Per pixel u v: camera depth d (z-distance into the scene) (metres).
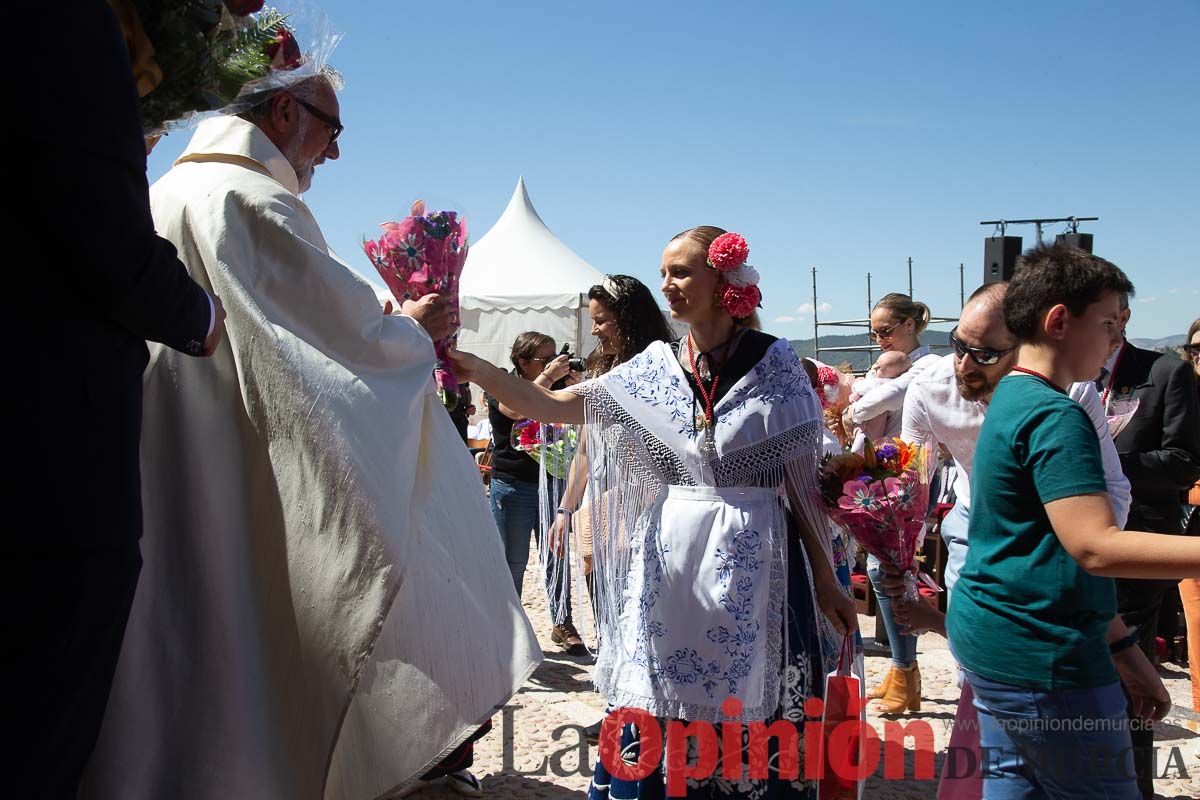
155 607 2.00
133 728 1.95
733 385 2.75
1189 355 5.03
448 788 3.55
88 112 1.52
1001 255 9.35
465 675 2.19
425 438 2.31
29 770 1.55
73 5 1.52
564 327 17.34
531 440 5.00
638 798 2.74
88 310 1.60
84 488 1.57
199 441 2.04
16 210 1.51
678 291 2.77
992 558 2.15
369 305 2.15
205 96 1.97
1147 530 3.65
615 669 2.79
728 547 2.66
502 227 19.61
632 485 2.84
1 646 1.51
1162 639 5.34
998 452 2.12
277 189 2.14
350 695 1.99
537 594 6.95
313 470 2.02
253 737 2.01
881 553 2.66
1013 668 2.08
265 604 2.09
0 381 1.50
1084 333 2.11
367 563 2.01
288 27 2.18
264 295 2.07
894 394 5.17
